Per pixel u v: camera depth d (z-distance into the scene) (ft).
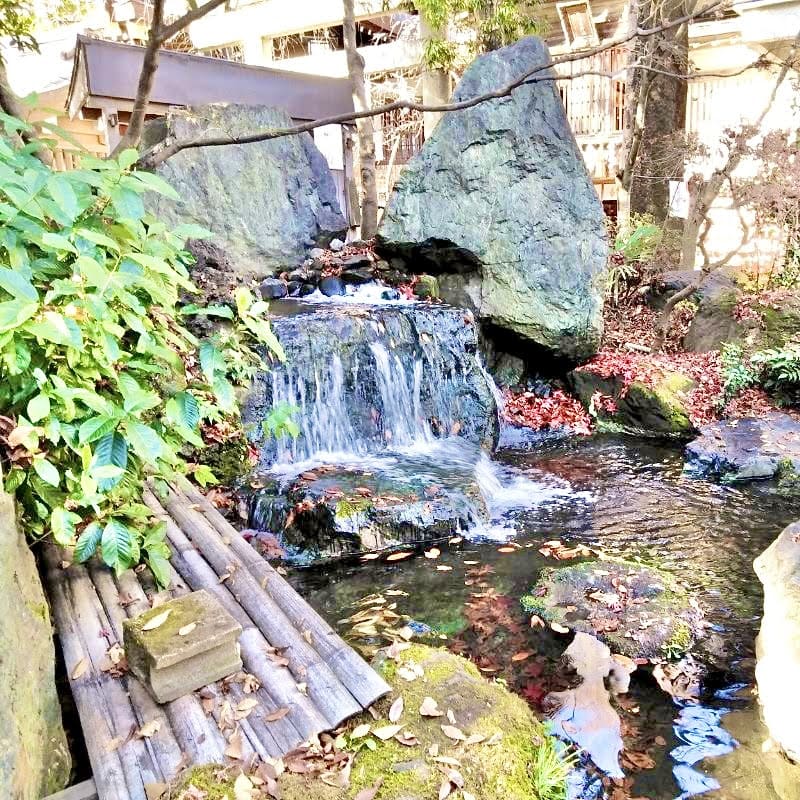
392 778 6.97
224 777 6.68
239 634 8.17
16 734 5.92
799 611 10.98
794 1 31.24
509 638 12.17
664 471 20.85
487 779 7.19
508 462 22.09
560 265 26.27
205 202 26.27
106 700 7.70
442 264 26.81
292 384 19.80
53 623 8.90
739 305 27.99
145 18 39.37
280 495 16.48
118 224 9.83
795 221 28.96
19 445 8.04
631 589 13.44
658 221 37.91
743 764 9.32
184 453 16.89
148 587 9.84
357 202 39.58
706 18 40.78
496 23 33.81
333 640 8.95
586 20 36.37
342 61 49.03
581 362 26.84
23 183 8.16
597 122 39.68
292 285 26.58
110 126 27.76
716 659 11.59
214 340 12.07
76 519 8.54
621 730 9.98
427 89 41.27
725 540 16.16
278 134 12.01
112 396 9.51
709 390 25.26
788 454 20.17
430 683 8.64
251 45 48.47
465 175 25.96
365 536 15.52
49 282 8.93
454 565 14.92
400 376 22.09
